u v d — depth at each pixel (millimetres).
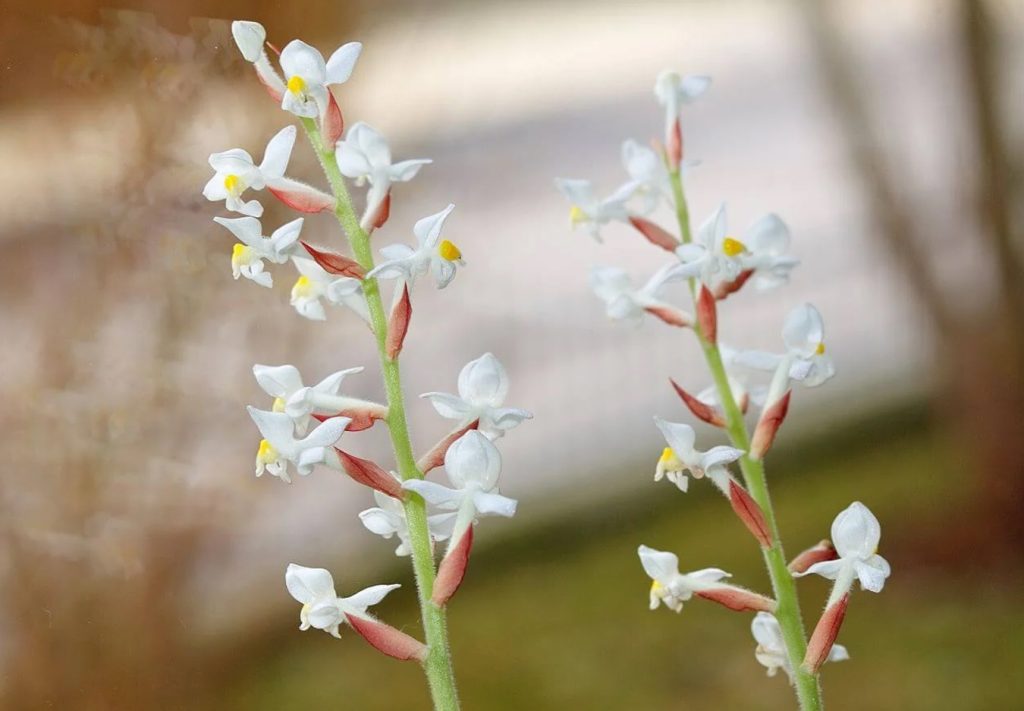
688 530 2086
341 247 1171
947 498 1993
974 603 1769
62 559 1179
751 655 1647
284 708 1457
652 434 2307
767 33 2799
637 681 1596
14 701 1167
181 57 1062
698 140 2830
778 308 2561
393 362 624
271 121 1101
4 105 1050
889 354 2559
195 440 1247
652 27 2656
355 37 1237
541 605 1854
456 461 617
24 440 1157
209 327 1208
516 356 2201
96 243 1129
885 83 2070
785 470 2297
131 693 1229
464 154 1801
